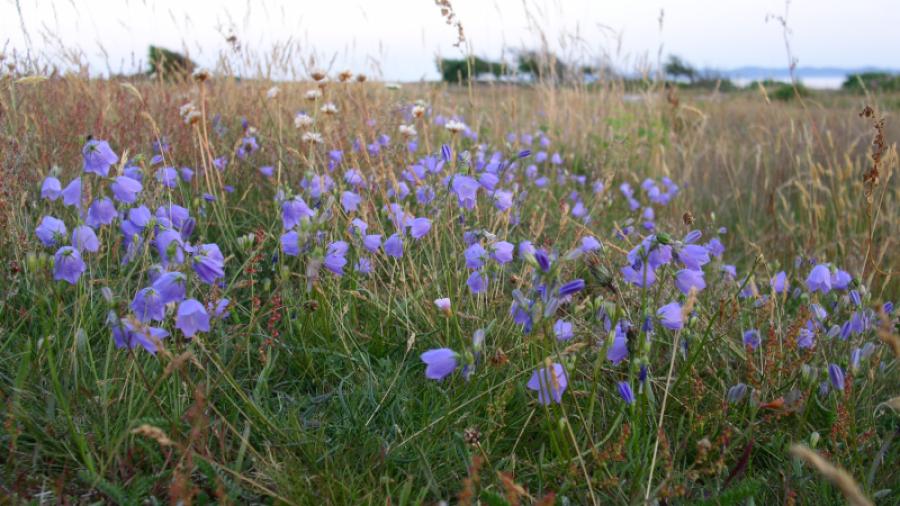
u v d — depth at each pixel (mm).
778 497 2002
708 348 2527
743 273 3980
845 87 13461
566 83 7402
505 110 6160
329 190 3125
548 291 1824
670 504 1942
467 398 2266
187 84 5449
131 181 2311
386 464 2025
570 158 6086
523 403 2322
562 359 1987
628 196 4816
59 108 4133
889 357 2709
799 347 2551
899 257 3879
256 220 3596
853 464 2098
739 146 7289
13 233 2490
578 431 2221
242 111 4828
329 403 2396
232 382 1971
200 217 3109
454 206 3365
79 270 2053
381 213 3502
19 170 2842
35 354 2154
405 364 2602
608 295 2443
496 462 2111
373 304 2859
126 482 1830
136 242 2314
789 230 4426
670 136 6727
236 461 1988
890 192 4910
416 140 4926
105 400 1977
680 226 4336
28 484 1816
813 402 2389
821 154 6219
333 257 2438
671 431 2299
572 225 3787
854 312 2438
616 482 1882
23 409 1971
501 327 2541
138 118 3887
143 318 1865
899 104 9344
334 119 4414
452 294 2801
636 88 7930
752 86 11375
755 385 2176
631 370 1909
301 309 2561
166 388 2152
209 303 2291
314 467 1967
